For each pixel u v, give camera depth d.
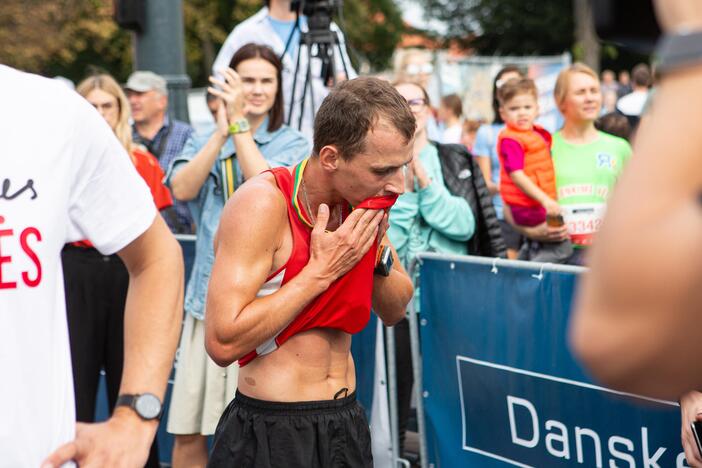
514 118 6.64
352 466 3.85
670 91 1.02
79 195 2.36
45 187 2.23
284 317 3.54
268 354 3.76
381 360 5.54
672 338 1.00
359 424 3.90
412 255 5.80
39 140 2.23
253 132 5.64
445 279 5.07
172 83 8.98
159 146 8.49
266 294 3.68
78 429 2.28
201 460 5.59
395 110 3.47
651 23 1.08
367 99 3.47
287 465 3.72
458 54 51.94
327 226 3.72
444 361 5.13
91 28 32.94
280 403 3.73
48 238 2.24
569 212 6.53
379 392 5.57
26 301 2.19
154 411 2.39
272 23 7.66
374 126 3.45
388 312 4.15
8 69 2.27
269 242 3.58
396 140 3.46
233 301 3.51
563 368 4.46
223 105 5.44
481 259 4.82
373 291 4.08
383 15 52.81
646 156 1.01
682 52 1.00
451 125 11.66
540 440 4.62
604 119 7.06
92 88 6.57
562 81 6.55
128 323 2.50
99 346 6.05
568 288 4.38
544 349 4.54
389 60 53.53
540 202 6.44
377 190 3.56
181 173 5.54
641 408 4.14
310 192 3.65
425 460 5.32
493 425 4.88
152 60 8.98
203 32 37.38
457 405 5.09
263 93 5.55
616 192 1.04
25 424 2.20
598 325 1.03
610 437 4.29
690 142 0.99
